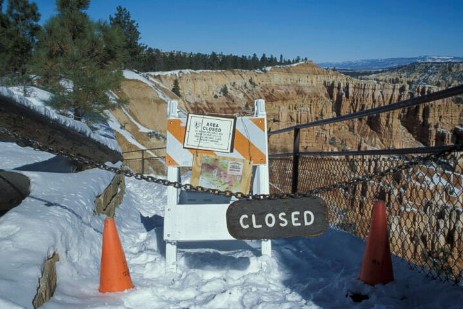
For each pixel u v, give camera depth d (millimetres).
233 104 100250
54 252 3656
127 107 32062
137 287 3775
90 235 4676
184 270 4270
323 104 102062
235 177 4230
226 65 115875
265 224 3053
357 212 5082
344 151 4848
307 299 3508
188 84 98312
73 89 13758
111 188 6840
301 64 118312
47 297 3221
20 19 18594
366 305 3240
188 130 4219
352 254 4375
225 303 3518
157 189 11938
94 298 3492
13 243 3389
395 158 4402
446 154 2986
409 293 3326
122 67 15656
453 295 3135
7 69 17234
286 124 97312
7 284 2785
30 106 4262
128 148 22906
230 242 5207
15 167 6113
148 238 5414
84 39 14273
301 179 6578
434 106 74125
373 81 114000
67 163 6301
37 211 4125
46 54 13961
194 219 4230
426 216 4027
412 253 4109
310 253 4648
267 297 3570
